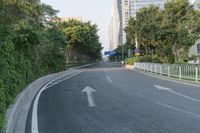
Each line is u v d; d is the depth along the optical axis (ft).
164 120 35.81
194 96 55.72
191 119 36.22
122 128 32.32
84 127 33.19
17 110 41.22
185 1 129.49
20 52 73.72
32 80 87.51
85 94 61.93
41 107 46.80
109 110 43.04
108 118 37.60
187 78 93.50
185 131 30.63
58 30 152.35
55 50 144.97
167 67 112.78
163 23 132.87
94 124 34.50
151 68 140.36
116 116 38.70
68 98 56.59
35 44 85.30
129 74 128.77
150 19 168.35
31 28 77.15
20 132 31.37
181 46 135.13
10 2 48.88
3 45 48.57
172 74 106.73
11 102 43.29
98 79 102.47
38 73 106.52
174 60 140.46
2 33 49.16
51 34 144.46
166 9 132.26
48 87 79.61
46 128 32.96
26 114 41.22
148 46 199.41
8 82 47.06
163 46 143.54
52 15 141.18
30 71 85.25
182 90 65.67
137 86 75.61
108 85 79.61
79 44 266.36
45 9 134.92
